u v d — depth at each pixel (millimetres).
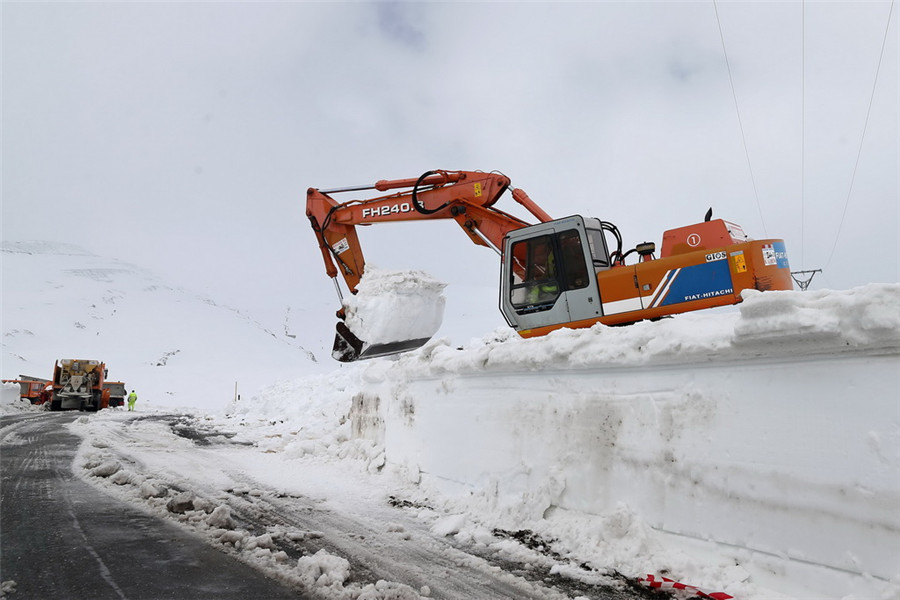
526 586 3643
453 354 6297
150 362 86188
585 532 4324
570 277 7211
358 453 8266
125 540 4227
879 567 2902
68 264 199125
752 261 6078
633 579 3732
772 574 3316
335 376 15578
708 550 3658
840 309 3092
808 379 3318
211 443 10945
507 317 7762
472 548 4477
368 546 4480
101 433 11930
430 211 9742
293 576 3570
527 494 4926
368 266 10836
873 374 3062
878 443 2990
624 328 4449
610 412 4441
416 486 6504
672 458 3947
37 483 6320
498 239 9086
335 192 10875
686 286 6398
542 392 5090
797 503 3262
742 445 3564
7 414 21156
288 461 8586
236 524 4930
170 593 3240
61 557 3814
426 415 6625
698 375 3887
